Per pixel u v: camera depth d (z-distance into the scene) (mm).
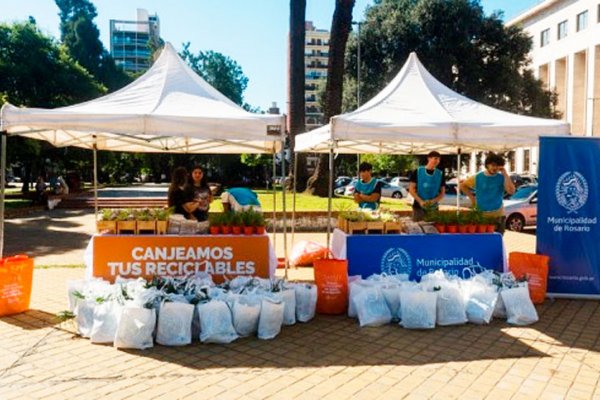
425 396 3928
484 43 33188
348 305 6105
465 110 7074
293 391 4004
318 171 22219
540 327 5660
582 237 6941
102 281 5832
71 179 31453
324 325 5723
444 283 5840
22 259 6180
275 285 5738
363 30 33469
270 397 3895
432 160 7664
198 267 6582
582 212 6965
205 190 7824
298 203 18062
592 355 4812
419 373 4375
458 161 10602
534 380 4230
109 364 4504
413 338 5277
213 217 6777
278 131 6078
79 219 19125
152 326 4949
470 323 5781
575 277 6965
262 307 5289
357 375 4328
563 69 60656
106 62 55844
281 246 11602
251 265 6660
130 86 6969
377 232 6961
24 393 3898
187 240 6566
